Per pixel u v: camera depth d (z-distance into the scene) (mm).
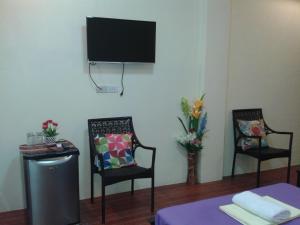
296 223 1614
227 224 1623
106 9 3105
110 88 3232
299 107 4609
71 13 2963
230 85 3980
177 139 3678
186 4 3516
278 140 4496
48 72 2941
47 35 2896
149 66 3410
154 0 3328
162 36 3434
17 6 2758
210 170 3828
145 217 2826
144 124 3475
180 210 1807
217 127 3795
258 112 4145
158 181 3648
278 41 4254
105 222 2727
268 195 2014
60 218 2529
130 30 3141
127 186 3465
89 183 3252
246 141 3783
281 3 4172
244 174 4195
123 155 2994
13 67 2807
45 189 2441
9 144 2871
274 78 4320
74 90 3070
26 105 2893
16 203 2959
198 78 3693
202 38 3596
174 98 3607
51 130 2738
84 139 3174
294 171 4348
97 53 3016
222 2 3592
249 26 3984
